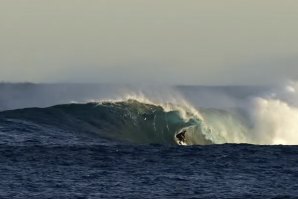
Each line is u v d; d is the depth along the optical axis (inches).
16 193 5398.6
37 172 6077.8
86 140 7751.0
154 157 6776.6
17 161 6466.5
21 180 5797.2
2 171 6082.7
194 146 7416.3
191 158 6761.8
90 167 6309.1
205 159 6722.4
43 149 7007.9
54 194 5388.8
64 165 6358.3
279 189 5654.5
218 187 5684.1
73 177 5930.1
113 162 6520.7
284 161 6712.6
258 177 6053.2
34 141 7426.2
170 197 5359.3
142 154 6899.6
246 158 6811.0
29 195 5349.4
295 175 6146.7
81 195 5369.1
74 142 7524.6
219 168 6363.2
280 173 6215.6
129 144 7509.8
